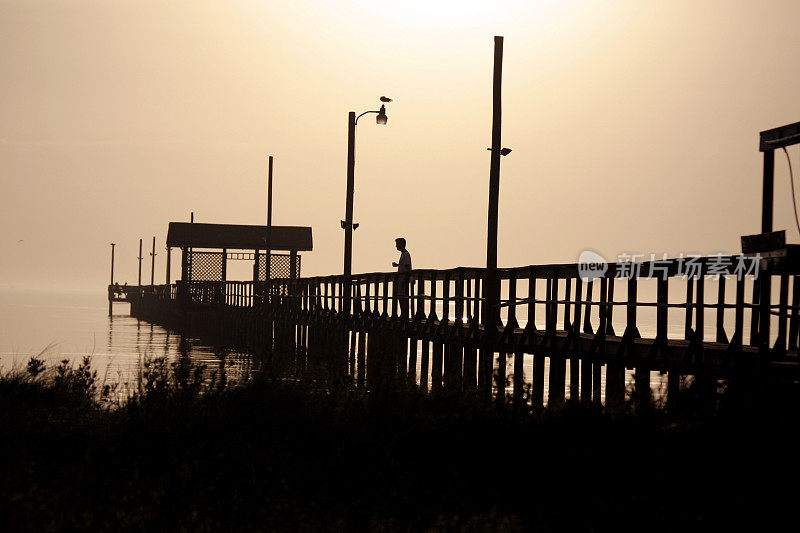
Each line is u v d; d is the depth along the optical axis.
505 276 39.34
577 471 18.75
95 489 19.06
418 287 50.12
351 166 68.50
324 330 69.25
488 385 30.05
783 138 24.80
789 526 15.81
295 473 19.66
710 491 17.05
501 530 16.20
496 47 44.72
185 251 137.38
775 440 18.64
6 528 16.59
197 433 23.30
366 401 26.11
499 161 44.31
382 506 17.67
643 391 24.39
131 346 103.25
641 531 16.05
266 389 27.11
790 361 23.27
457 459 20.09
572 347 32.28
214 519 17.17
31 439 24.23
